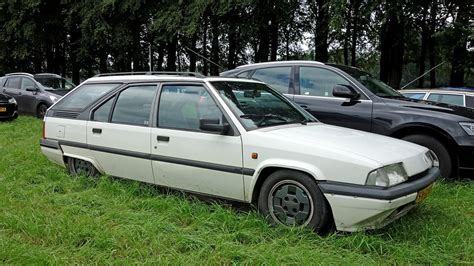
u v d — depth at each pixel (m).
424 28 16.59
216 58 23.72
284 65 6.96
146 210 4.27
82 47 21.14
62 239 3.57
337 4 13.06
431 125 5.54
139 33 20.55
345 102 6.19
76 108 5.50
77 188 5.09
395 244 3.51
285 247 3.41
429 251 3.44
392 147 3.93
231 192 4.09
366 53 21.59
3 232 3.74
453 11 14.75
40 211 4.19
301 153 3.68
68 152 5.49
